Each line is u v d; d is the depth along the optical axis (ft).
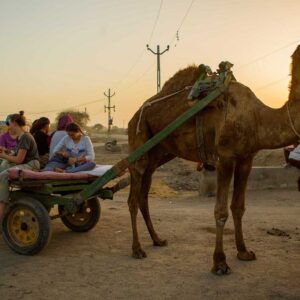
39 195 22.81
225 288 17.57
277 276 18.81
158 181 68.54
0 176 22.56
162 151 23.57
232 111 18.89
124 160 21.25
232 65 20.01
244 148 18.81
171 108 21.72
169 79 22.88
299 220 30.60
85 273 19.40
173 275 19.07
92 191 21.85
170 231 26.89
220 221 19.10
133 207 22.34
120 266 20.34
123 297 16.80
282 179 46.06
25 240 22.31
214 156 20.27
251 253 20.98
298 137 17.76
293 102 17.69
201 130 20.15
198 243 24.11
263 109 18.60
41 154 27.81
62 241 24.71
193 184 65.51
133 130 23.50
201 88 19.76
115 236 25.80
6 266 20.38
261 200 40.98
